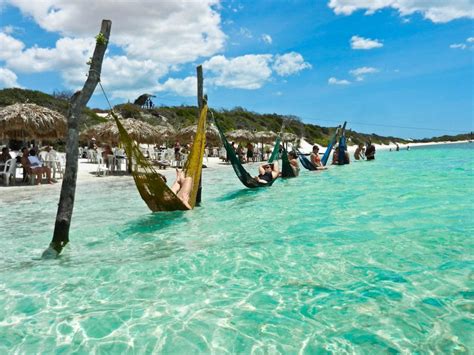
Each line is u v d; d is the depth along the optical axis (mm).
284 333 3027
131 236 6121
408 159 24172
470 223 6121
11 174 12938
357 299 3545
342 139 21094
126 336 3051
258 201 9164
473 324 3051
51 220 7570
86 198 10320
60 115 14406
